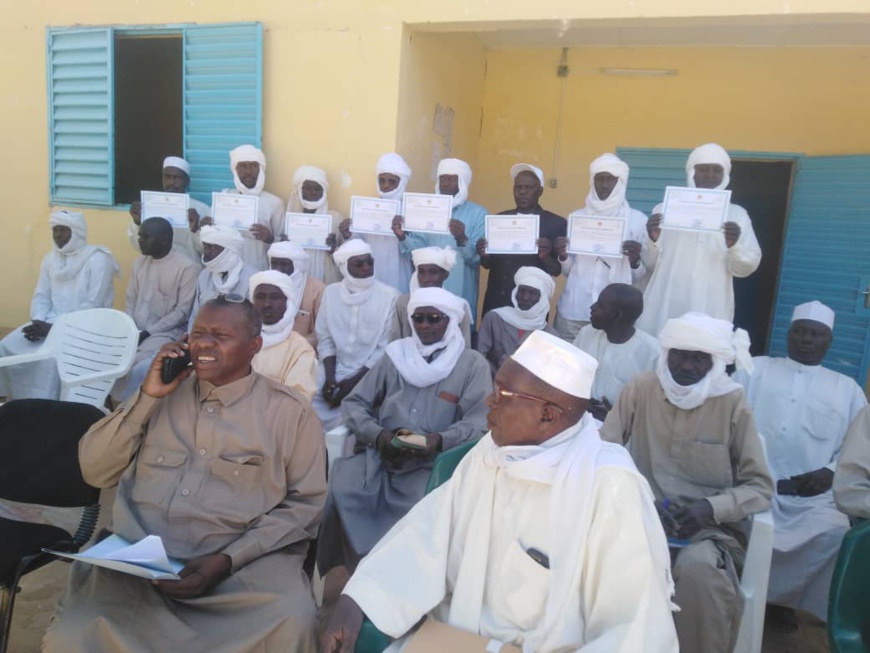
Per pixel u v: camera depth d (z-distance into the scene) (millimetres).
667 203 4184
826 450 3787
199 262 5926
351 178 5465
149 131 6168
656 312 4566
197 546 2529
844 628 2209
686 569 2641
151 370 2523
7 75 6430
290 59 5492
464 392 3521
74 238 5504
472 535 2035
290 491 2670
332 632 1941
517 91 7219
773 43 6379
